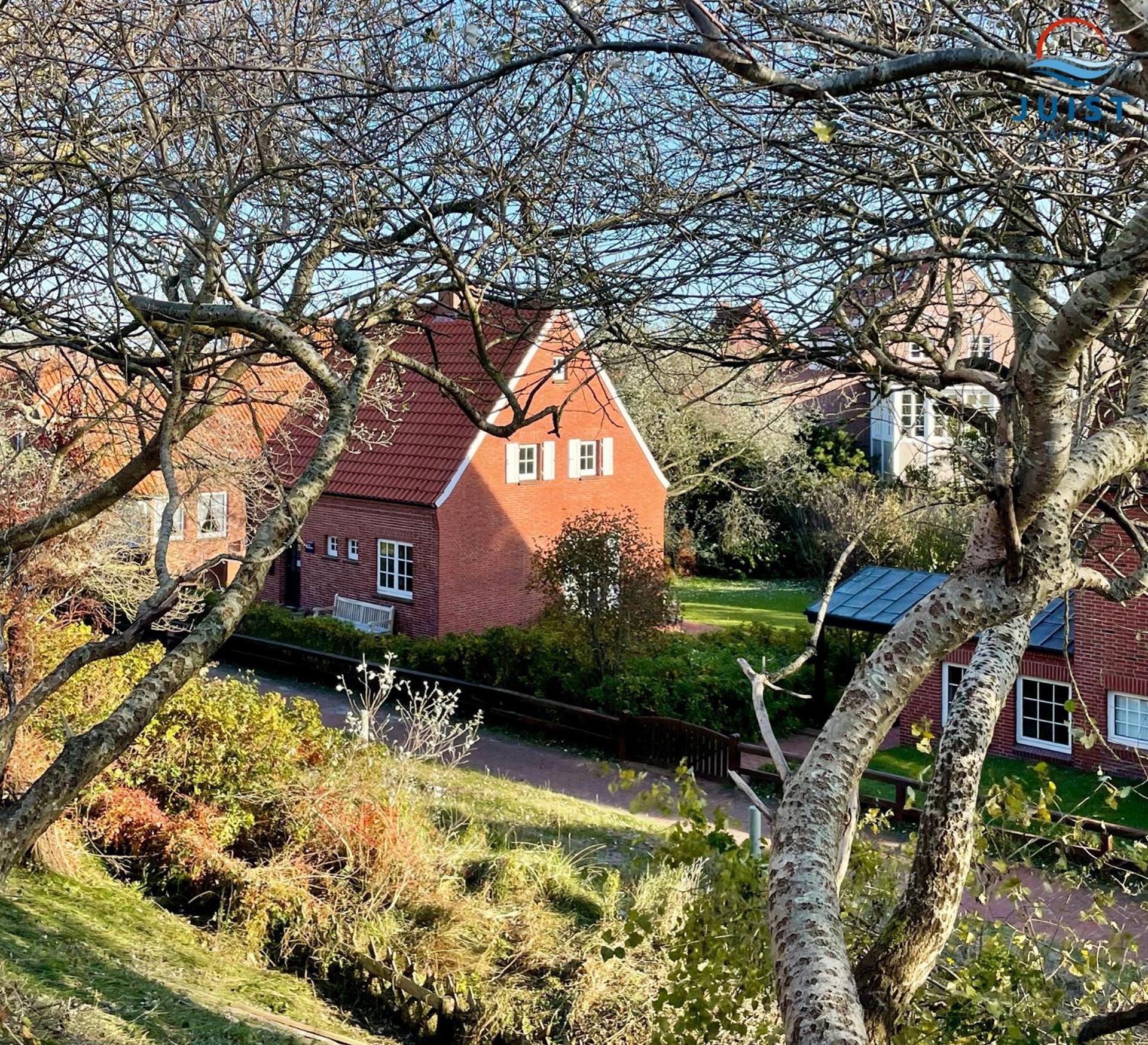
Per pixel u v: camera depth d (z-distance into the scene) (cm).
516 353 2492
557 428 595
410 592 2536
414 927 1020
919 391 490
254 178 512
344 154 564
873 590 2020
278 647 2370
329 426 452
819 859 354
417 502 2456
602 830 1425
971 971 567
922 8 438
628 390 1659
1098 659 1684
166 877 1095
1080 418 486
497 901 1083
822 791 382
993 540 405
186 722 1203
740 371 544
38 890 976
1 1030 643
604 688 1978
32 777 1038
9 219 565
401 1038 919
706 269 510
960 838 490
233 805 1148
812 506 3195
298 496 421
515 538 2605
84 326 579
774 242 497
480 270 615
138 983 820
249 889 1032
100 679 1228
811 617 1959
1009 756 1786
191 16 570
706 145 516
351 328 517
